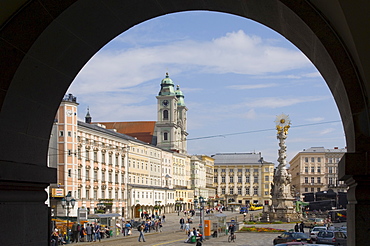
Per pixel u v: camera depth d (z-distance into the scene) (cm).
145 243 4331
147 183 10150
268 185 18412
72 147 6775
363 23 607
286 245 2102
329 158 15875
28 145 820
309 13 683
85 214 5084
